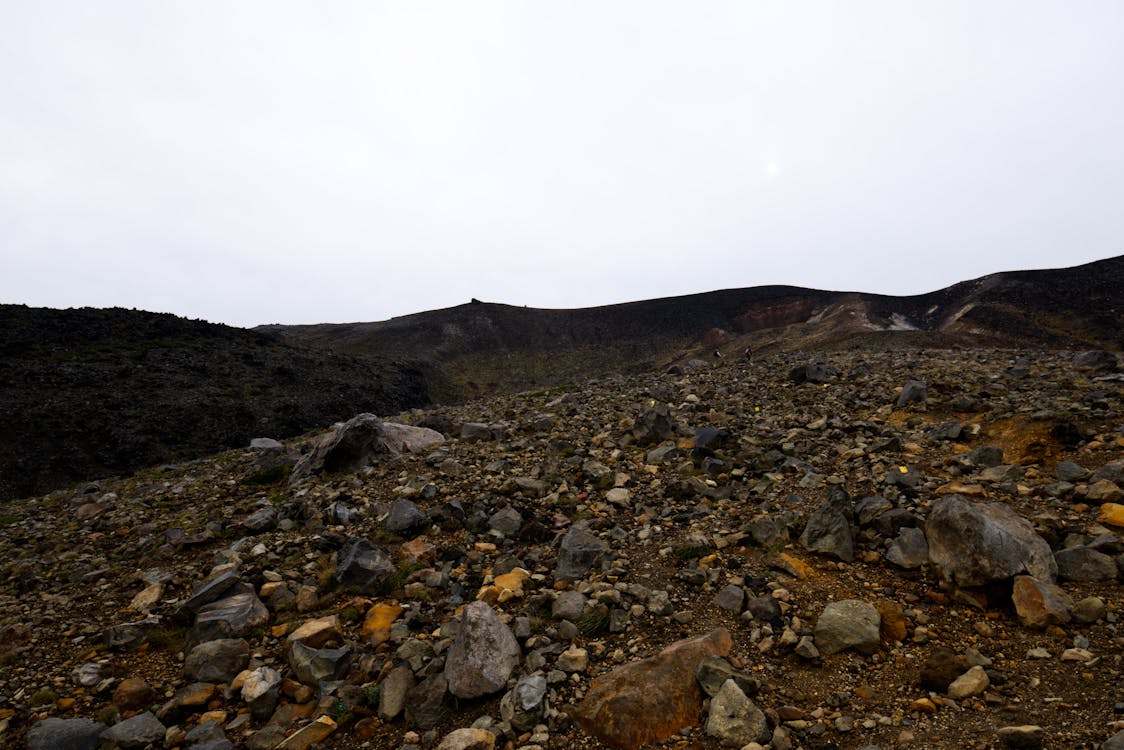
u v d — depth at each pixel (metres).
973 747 3.91
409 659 5.71
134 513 12.80
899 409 13.41
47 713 5.40
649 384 23.55
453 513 9.65
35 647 6.70
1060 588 5.54
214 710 5.34
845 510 7.75
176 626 7.03
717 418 14.91
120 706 5.46
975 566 5.73
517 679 5.20
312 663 5.70
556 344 183.12
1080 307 125.62
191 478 16.59
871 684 4.83
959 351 23.55
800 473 9.93
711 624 5.88
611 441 13.98
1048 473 8.27
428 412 25.69
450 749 4.38
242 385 64.44
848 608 5.59
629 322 195.38
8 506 16.89
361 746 4.75
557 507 9.92
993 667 4.81
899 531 6.97
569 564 7.36
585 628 5.93
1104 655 4.65
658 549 7.79
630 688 4.80
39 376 52.88
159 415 51.44
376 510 10.41
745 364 26.53
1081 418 10.40
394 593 7.36
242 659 6.05
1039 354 20.66
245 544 9.46
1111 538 6.07
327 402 67.69
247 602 7.07
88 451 44.44
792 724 4.36
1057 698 4.28
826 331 143.00
